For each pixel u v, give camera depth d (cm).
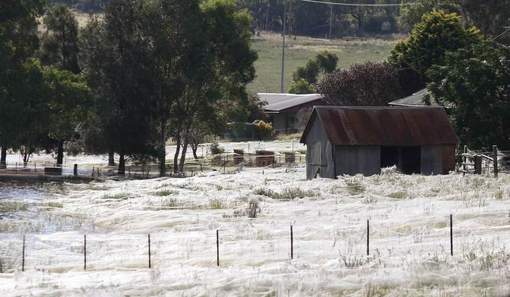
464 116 13550
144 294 4612
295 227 7081
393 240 6041
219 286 4644
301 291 4506
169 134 17112
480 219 6744
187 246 6384
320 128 12688
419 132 12550
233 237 6719
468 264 4859
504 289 4350
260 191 10125
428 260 4969
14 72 13875
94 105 15762
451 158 12619
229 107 17975
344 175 11644
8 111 13688
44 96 14275
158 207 9450
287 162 17312
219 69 17575
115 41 16325
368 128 12500
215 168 16725
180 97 16688
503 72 13538
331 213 8088
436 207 7825
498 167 12269
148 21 16412
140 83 16000
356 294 4425
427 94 15375
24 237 6631
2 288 4941
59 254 6444
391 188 9825
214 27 17238
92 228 8175
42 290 4794
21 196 11231
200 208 9300
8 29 14600
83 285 4906
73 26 17162
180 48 16450
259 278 4734
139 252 6303
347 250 5644
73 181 13662
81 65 16588
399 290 4438
